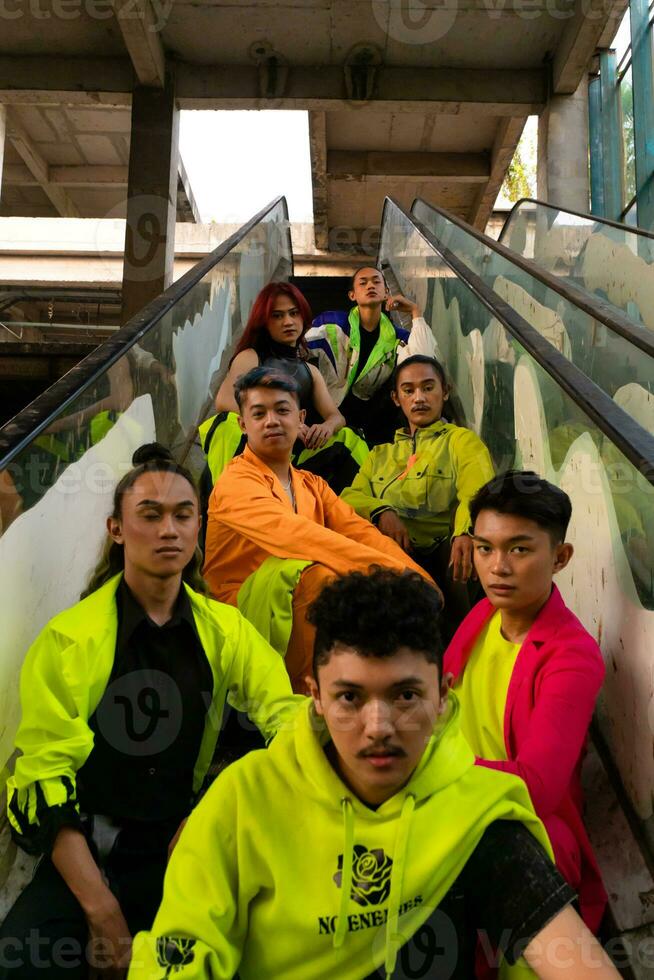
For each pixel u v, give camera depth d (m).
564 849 1.78
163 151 9.88
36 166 15.91
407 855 1.38
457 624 3.30
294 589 2.73
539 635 2.03
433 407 3.73
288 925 1.39
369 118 11.95
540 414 3.07
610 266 5.21
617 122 11.20
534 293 4.47
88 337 19.81
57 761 1.76
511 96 10.23
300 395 4.16
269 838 1.40
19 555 2.10
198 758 1.97
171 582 2.01
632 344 2.94
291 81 10.05
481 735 2.08
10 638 2.06
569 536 2.69
